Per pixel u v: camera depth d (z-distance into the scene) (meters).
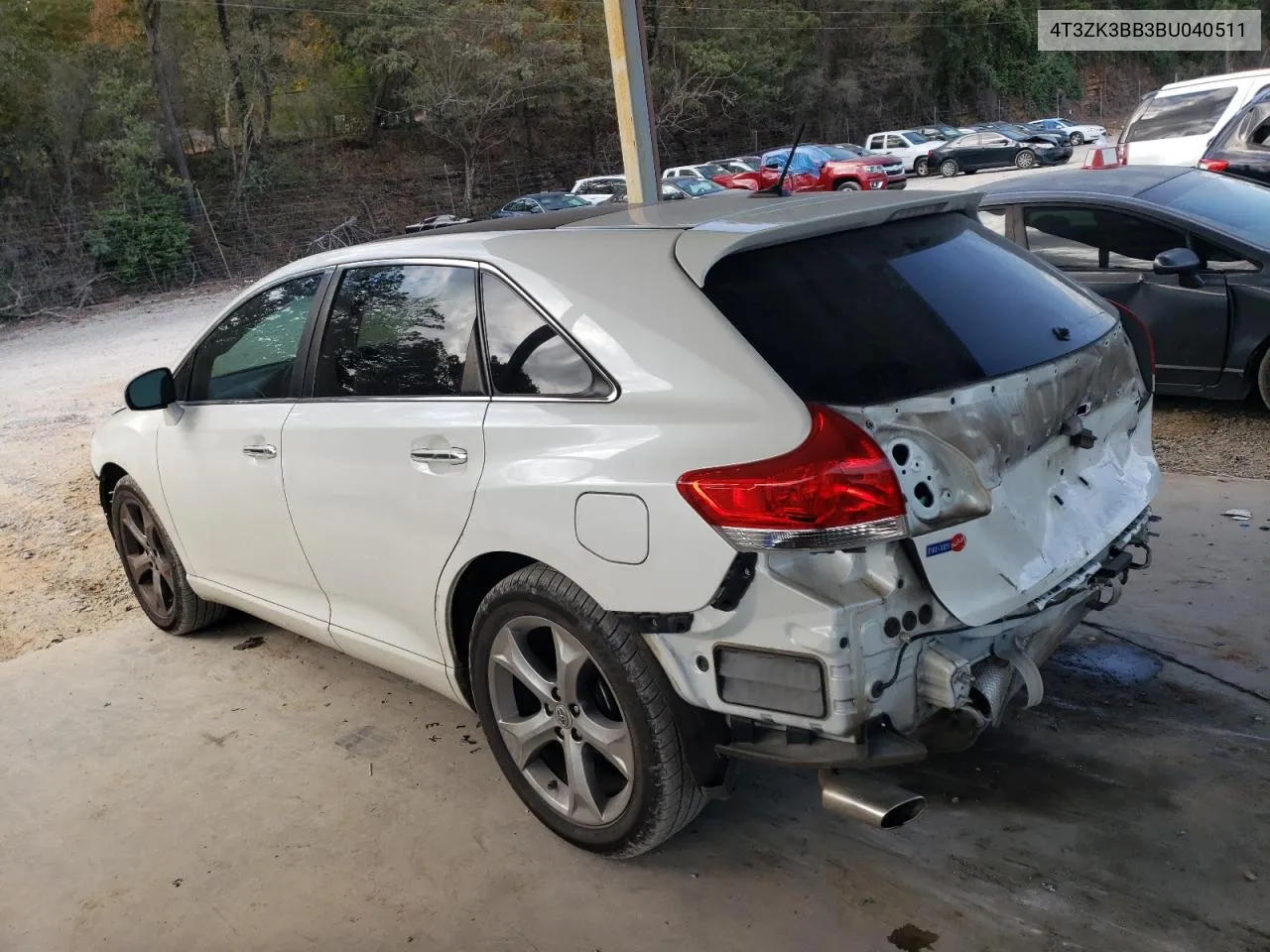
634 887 2.85
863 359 2.47
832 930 2.63
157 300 27.58
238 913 2.90
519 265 2.94
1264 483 5.30
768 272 2.62
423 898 2.89
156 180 31.45
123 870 3.13
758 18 49.53
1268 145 11.58
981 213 7.20
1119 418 3.08
